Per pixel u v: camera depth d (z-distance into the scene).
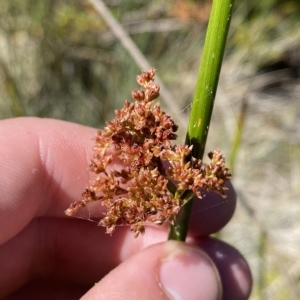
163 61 0.21
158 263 0.08
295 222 0.17
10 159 0.09
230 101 0.21
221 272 0.10
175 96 0.20
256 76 0.21
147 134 0.06
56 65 0.20
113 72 0.20
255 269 0.15
